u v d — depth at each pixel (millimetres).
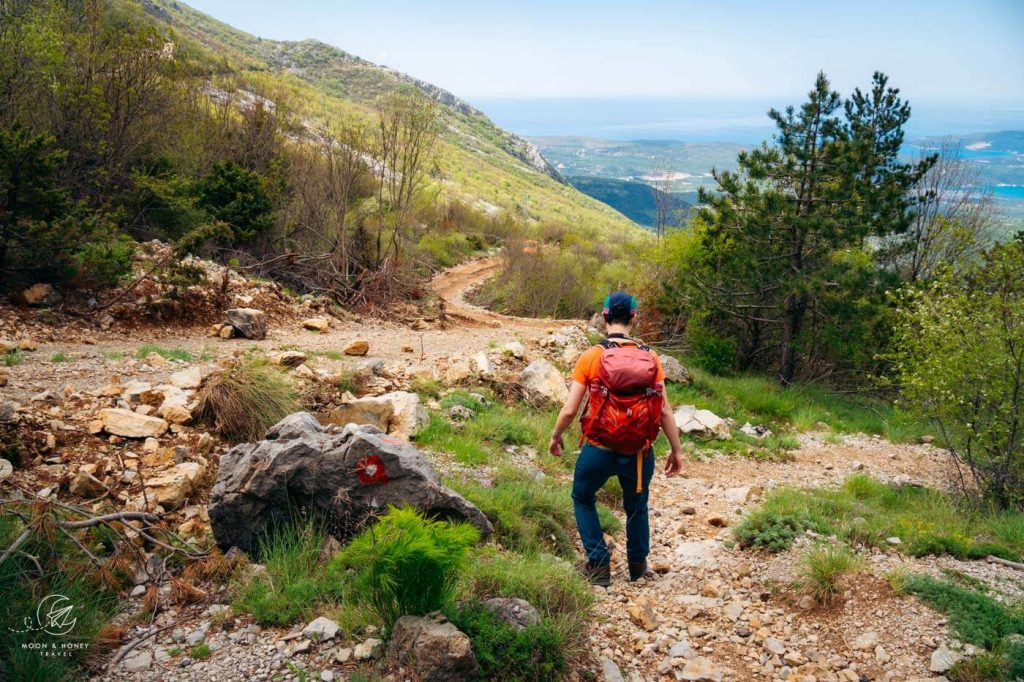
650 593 4262
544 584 3732
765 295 16328
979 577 4582
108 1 16484
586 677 3209
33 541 3605
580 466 4027
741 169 15609
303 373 7723
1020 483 7164
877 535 5164
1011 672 3322
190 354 8172
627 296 4020
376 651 3092
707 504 6402
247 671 3010
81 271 9617
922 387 7664
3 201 9023
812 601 4051
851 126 16906
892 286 14156
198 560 3936
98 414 5309
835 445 10531
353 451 4148
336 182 18750
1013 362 7129
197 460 5055
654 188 21250
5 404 4988
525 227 49531
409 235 29656
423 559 3059
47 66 13219
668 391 11727
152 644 3264
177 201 15070
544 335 14312
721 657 3578
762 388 13445
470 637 3064
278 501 4086
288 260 16906
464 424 7430
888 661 3496
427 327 15141
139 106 15219
